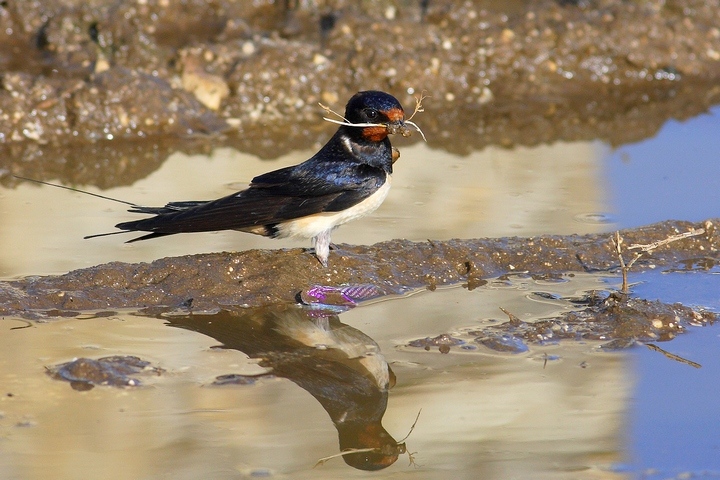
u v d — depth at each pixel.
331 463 8.02
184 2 20.47
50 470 7.77
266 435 8.45
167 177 15.66
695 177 15.73
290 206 11.41
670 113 19.48
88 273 11.52
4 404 8.80
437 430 8.55
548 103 19.98
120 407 8.84
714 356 10.05
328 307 11.32
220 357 9.99
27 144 16.94
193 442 8.27
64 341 10.22
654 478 7.81
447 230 13.56
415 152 17.23
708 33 21.94
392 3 21.25
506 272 12.38
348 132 11.77
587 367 9.80
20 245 12.64
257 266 11.81
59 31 19.03
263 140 17.72
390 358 9.99
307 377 9.57
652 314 10.84
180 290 11.42
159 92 17.89
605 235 13.14
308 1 21.17
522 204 14.64
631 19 21.45
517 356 10.05
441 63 20.06
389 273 11.98
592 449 8.24
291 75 19.08
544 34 20.95
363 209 11.73
